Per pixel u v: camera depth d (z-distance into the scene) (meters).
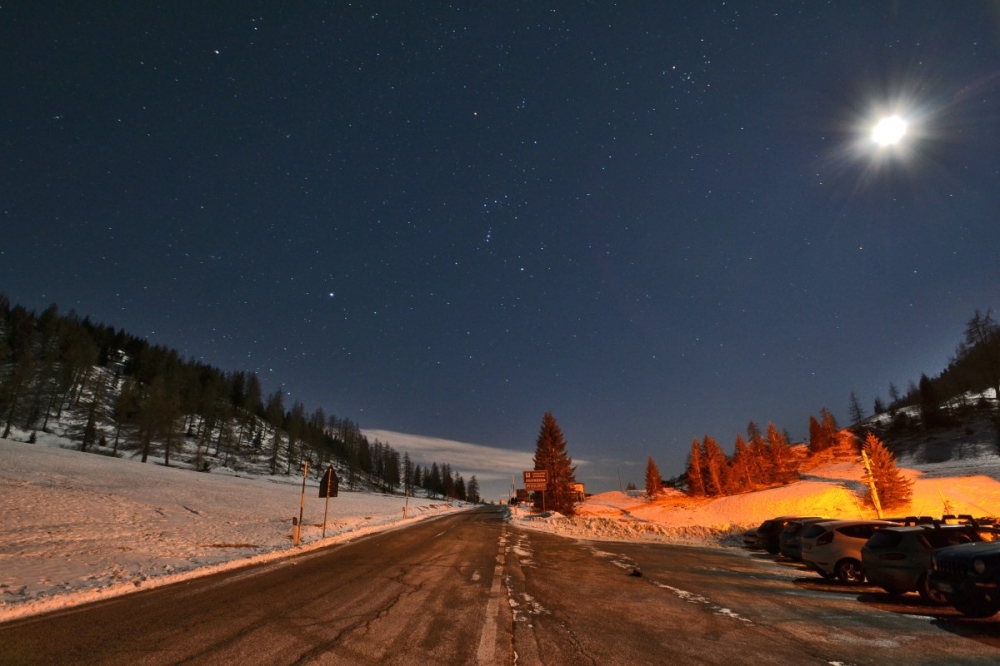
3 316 117.56
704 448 93.12
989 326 79.62
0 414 65.19
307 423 138.00
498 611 9.27
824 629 8.20
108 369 123.25
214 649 6.49
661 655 6.65
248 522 27.70
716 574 14.98
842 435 111.31
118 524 21.11
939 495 41.41
